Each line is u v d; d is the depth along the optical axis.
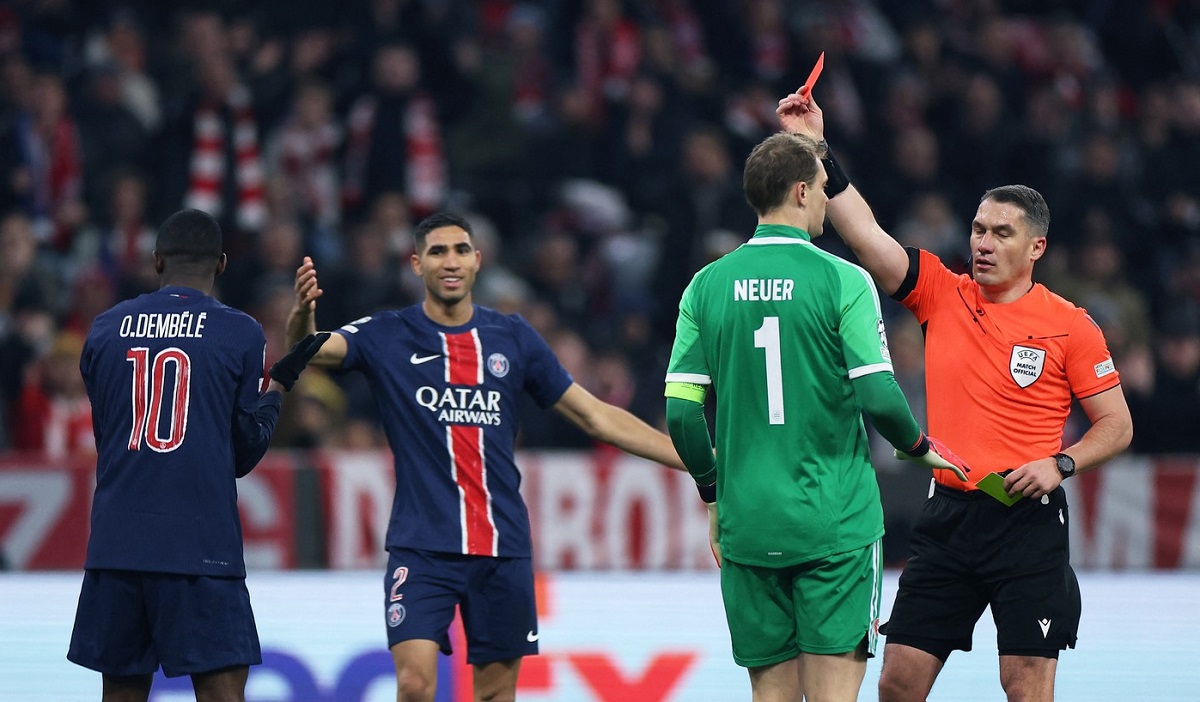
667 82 47.34
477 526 18.83
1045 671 17.59
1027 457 17.77
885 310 40.91
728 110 47.75
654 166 46.22
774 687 17.50
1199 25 55.66
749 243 17.30
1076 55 52.25
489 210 46.12
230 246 42.66
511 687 19.28
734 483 17.17
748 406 17.02
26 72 45.00
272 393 18.50
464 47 46.94
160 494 17.48
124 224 42.06
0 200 43.56
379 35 45.72
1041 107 49.31
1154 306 46.47
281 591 31.22
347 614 28.56
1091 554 35.66
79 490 33.94
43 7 48.22
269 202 42.28
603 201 45.72
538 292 43.06
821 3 51.84
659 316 43.06
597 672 24.61
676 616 29.03
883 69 49.34
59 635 26.88
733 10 50.47
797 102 18.52
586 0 49.94
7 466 33.81
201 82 43.72
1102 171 47.03
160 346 17.73
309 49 45.88
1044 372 17.83
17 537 33.78
